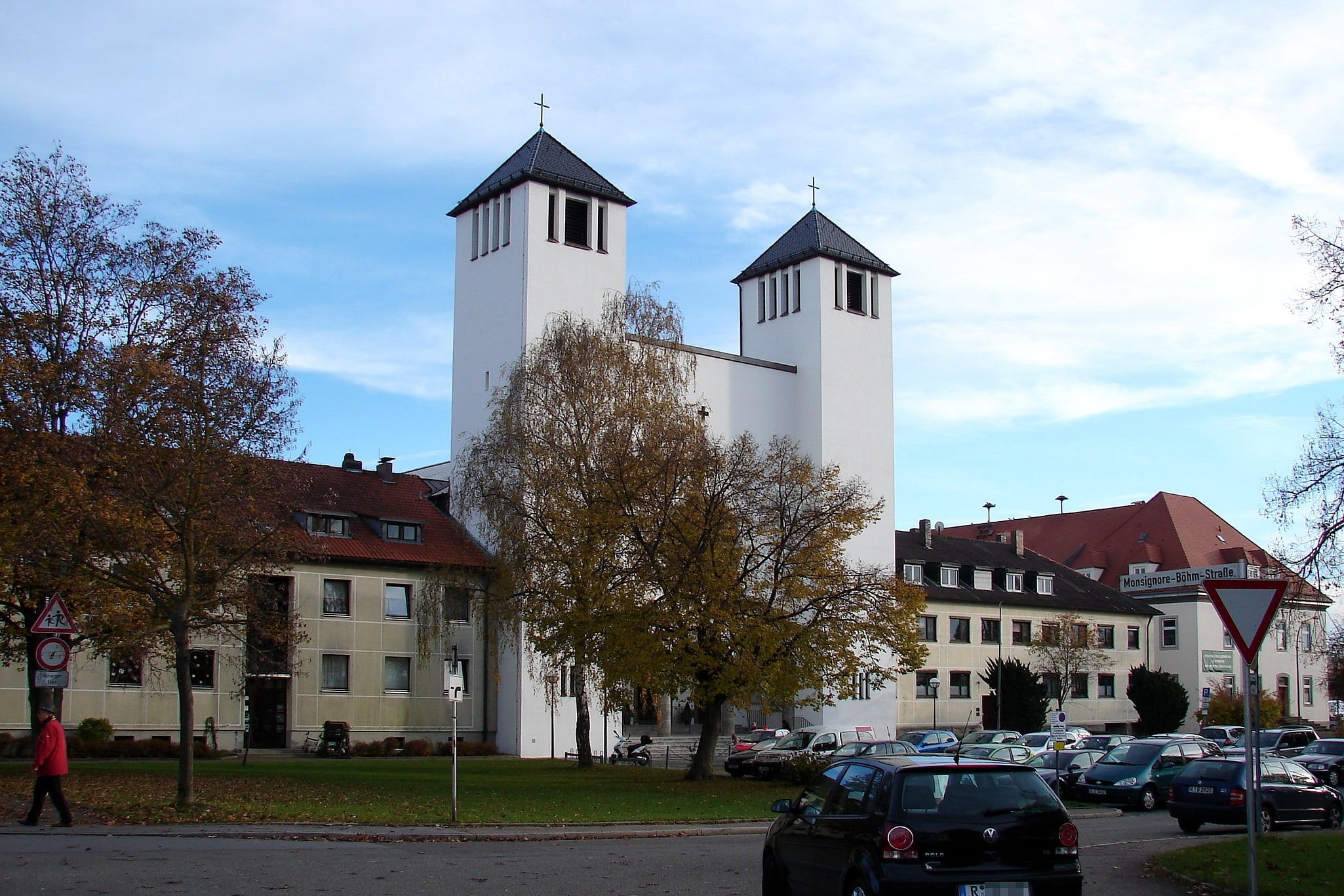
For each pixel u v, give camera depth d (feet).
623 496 110.22
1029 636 237.66
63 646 64.34
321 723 153.79
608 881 50.52
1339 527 63.41
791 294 224.74
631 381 124.77
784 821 45.09
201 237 100.48
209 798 82.64
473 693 166.71
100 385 88.74
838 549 115.75
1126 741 141.90
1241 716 219.00
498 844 65.92
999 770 38.09
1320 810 82.69
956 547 247.70
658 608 105.50
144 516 81.51
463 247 195.42
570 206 189.06
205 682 146.00
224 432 76.79
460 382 191.72
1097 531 299.99
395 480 180.45
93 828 63.87
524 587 117.08
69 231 96.73
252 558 84.84
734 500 112.47
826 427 215.72
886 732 206.80
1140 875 56.75
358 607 158.61
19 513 82.07
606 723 170.40
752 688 105.91
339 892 45.39
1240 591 44.78
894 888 36.09
